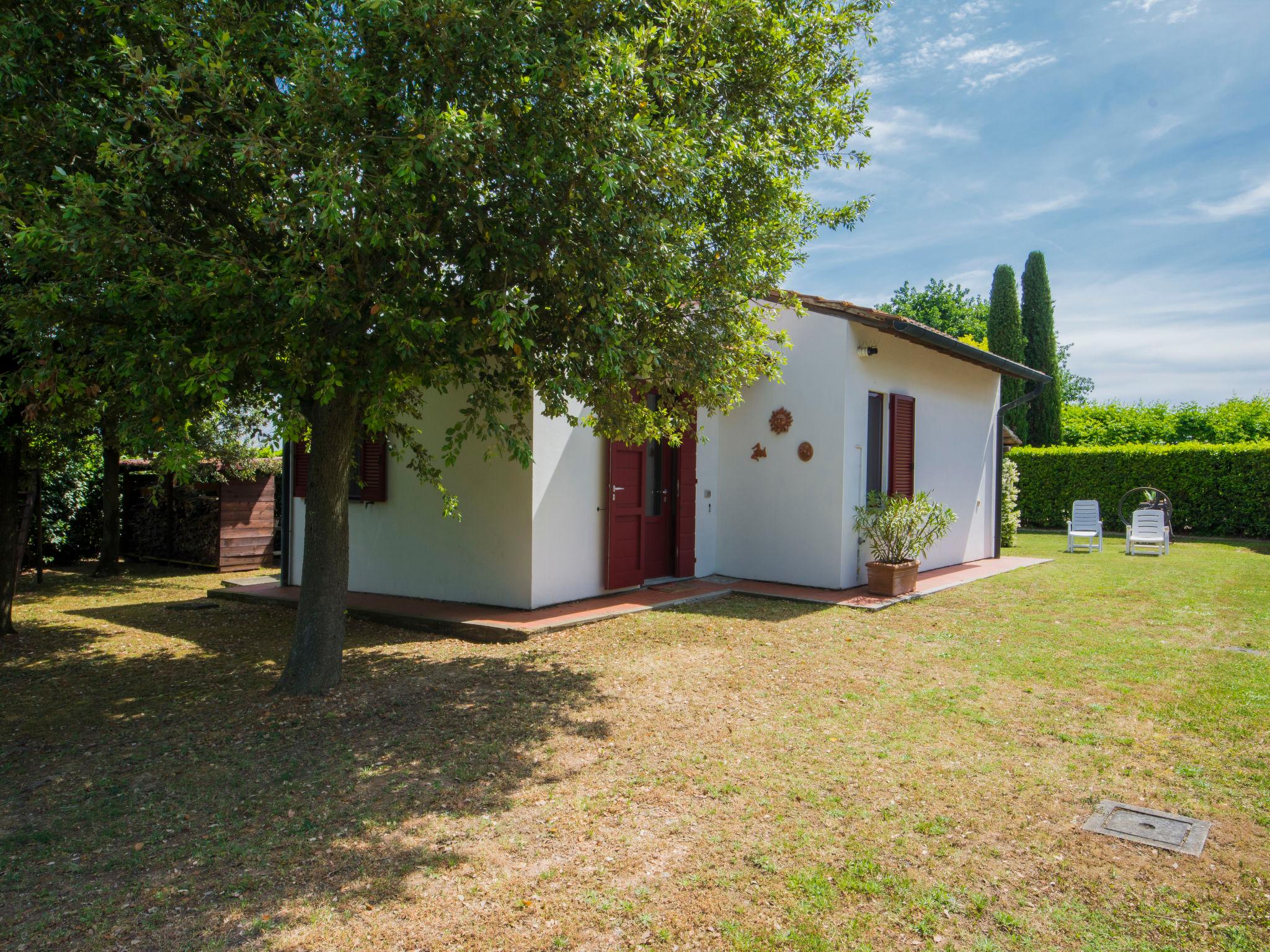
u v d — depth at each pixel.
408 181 3.75
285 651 6.63
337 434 5.29
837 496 8.97
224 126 4.26
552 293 4.76
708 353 5.47
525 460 4.54
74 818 3.43
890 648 6.33
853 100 6.61
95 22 4.41
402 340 3.97
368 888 2.79
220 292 3.78
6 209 3.63
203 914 2.64
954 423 11.77
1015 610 7.97
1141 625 7.26
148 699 5.25
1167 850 3.05
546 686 5.30
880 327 8.55
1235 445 17.61
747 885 2.80
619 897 2.72
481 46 4.09
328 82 3.89
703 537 9.86
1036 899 2.72
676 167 4.54
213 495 12.52
